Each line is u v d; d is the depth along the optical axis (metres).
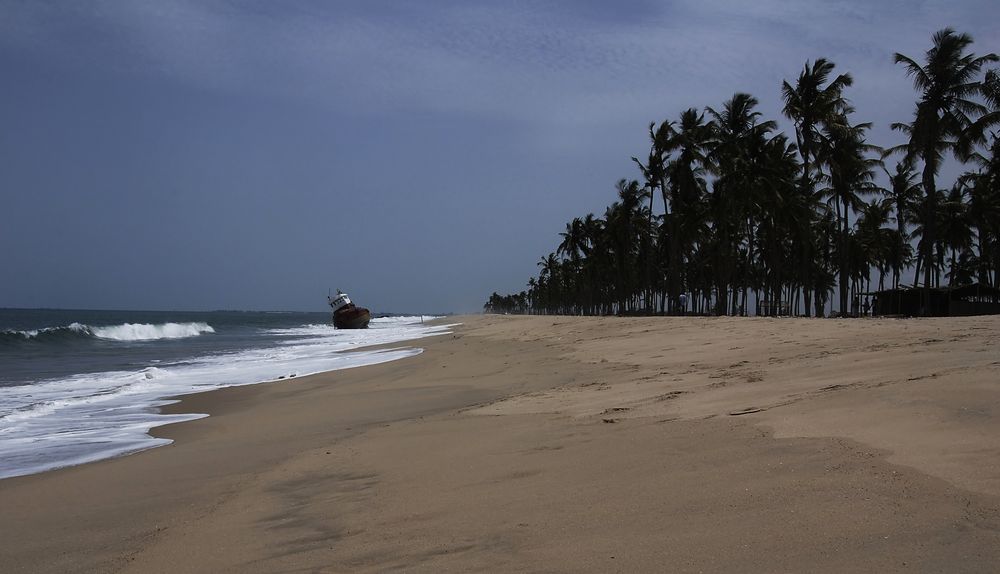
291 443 9.79
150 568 4.76
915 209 52.94
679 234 52.19
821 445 5.49
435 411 12.09
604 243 75.94
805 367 10.32
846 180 42.78
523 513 5.03
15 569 5.04
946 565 3.23
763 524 4.08
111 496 7.20
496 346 27.58
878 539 3.63
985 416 5.44
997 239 48.59
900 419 5.82
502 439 8.01
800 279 69.50
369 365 23.86
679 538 4.07
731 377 10.67
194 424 12.41
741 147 44.31
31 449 10.20
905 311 43.69
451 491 5.96
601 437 7.32
